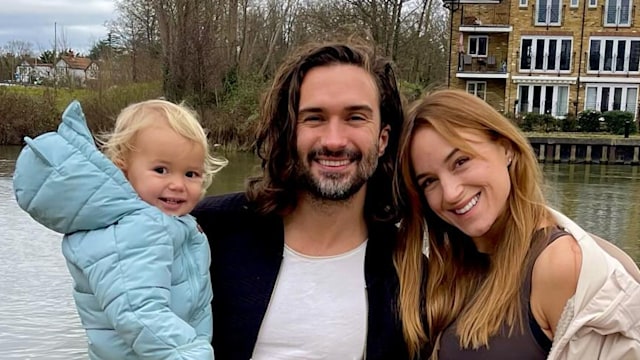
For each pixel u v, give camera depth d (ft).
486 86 94.02
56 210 6.10
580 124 87.51
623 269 5.81
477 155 6.48
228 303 7.01
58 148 6.11
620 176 69.82
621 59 91.56
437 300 7.11
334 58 6.82
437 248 7.26
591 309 5.66
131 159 6.84
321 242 6.98
